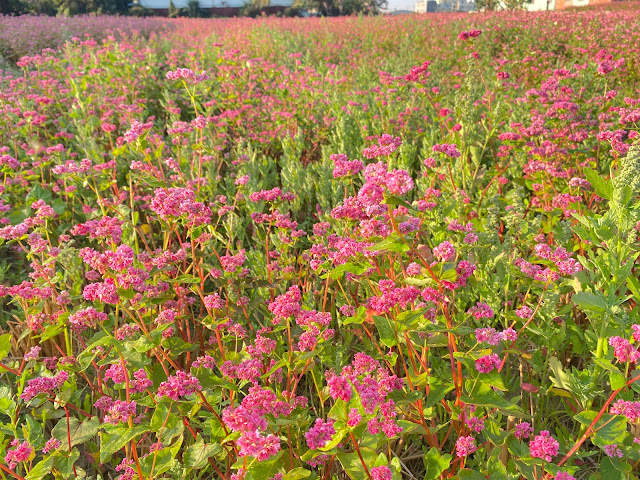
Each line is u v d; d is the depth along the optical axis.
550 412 3.08
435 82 10.34
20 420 3.06
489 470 2.10
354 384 1.83
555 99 6.02
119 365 2.40
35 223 3.25
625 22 14.17
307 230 5.20
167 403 2.13
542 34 13.87
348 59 13.74
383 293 2.29
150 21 31.39
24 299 3.23
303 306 3.15
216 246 4.48
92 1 61.38
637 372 2.31
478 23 16.86
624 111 5.22
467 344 2.44
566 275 3.13
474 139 5.68
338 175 3.11
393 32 17.61
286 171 5.70
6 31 17.86
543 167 4.61
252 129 7.36
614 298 2.47
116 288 2.31
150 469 2.25
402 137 6.36
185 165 5.13
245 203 4.75
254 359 2.41
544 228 4.20
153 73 9.45
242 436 1.65
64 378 2.40
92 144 5.39
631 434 2.47
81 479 2.35
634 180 2.52
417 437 2.94
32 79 8.88
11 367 2.76
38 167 5.44
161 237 4.71
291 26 22.91
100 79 8.85
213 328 2.74
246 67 9.25
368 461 1.94
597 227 2.80
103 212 3.88
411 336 2.19
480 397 2.08
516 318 2.77
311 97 7.72
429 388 2.30
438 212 3.45
